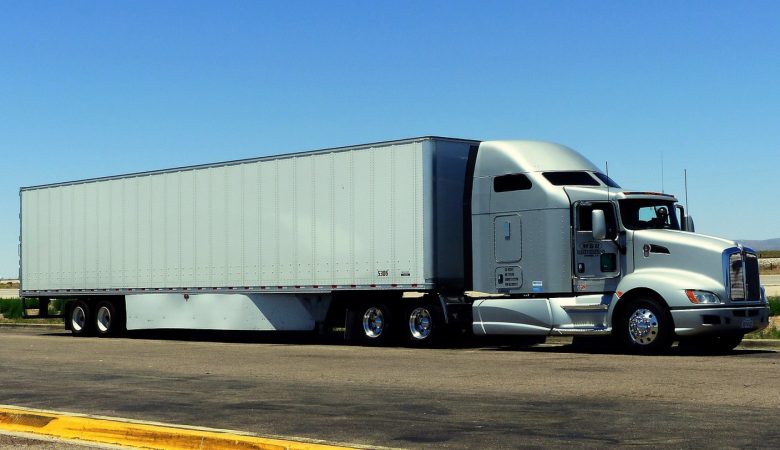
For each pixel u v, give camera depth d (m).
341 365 16.97
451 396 12.24
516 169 20.39
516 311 20.11
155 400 12.38
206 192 26.02
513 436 9.23
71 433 10.09
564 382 13.57
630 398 11.73
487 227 20.78
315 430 9.79
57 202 30.25
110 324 28.52
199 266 26.09
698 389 12.47
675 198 20.08
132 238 27.91
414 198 21.48
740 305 18.27
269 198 24.50
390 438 9.28
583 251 19.47
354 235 22.64
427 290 21.61
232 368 16.73
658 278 18.44
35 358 19.48
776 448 8.38
